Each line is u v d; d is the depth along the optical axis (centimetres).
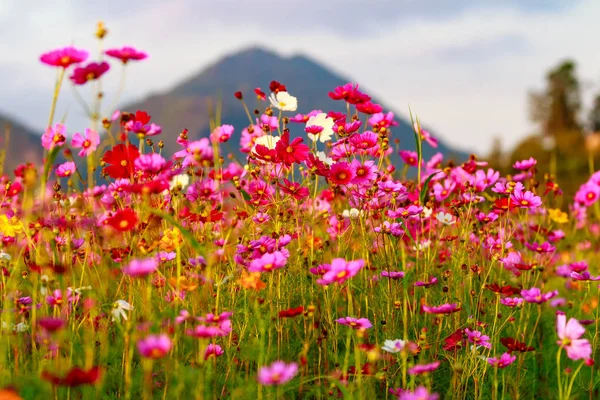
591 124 4544
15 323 221
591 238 471
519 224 353
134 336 177
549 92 4694
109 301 251
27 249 261
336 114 303
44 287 210
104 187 280
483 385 254
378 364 239
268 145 293
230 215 314
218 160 248
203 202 255
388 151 332
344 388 186
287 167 278
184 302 223
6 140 283
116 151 241
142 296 229
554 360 308
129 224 215
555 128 4528
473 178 333
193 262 245
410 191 342
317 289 270
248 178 286
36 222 245
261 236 263
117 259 244
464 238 295
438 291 283
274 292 255
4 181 290
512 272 317
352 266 210
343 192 306
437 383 250
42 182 198
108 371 206
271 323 241
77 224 248
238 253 248
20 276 251
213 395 208
